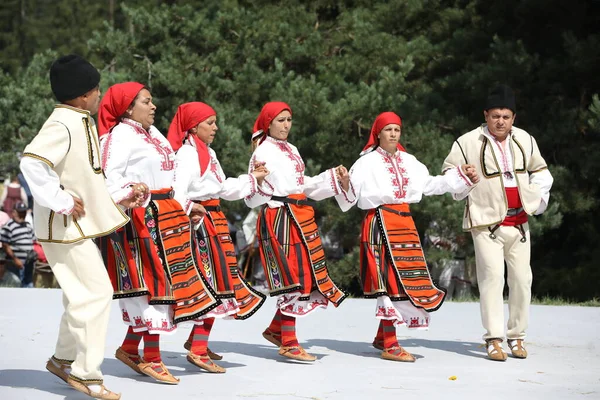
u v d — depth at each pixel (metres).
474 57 17.95
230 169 16.31
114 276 6.48
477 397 6.21
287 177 7.63
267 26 18.69
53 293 12.59
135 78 17.97
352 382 6.68
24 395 6.00
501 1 17.78
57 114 5.83
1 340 8.18
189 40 18.66
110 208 5.85
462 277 15.77
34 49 59.31
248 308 7.39
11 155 18.78
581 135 16.53
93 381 5.73
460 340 8.74
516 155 7.90
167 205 6.64
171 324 6.54
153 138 6.71
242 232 16.27
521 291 7.81
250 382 6.64
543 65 16.84
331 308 11.09
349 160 16.50
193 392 6.25
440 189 7.84
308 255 7.54
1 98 18.44
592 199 16.06
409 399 6.12
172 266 6.54
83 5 60.28
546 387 6.59
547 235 17.70
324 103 16.34
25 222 16.06
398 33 19.69
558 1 16.94
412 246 7.74
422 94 17.41
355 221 16.45
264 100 18.00
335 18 20.89
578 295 16.34
